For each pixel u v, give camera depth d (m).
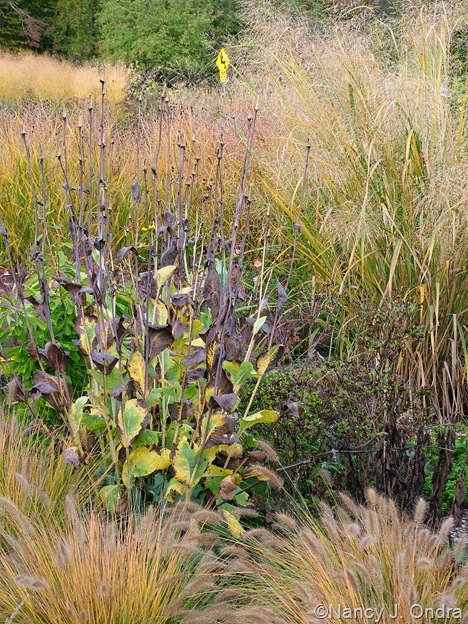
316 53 5.98
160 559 2.89
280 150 6.02
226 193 6.25
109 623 2.59
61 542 2.78
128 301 4.23
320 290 5.30
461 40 5.86
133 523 3.23
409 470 3.69
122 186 6.84
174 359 3.48
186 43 18.92
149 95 10.98
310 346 4.84
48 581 2.65
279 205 5.53
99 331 3.39
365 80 5.54
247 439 3.60
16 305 4.29
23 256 6.41
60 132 8.13
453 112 5.27
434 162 4.86
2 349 3.76
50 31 27.84
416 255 4.82
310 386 3.79
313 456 3.54
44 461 3.35
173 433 3.52
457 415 4.67
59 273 4.48
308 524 3.28
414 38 5.77
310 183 5.72
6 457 3.32
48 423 3.99
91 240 3.47
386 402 3.64
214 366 3.19
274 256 5.90
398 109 5.21
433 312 4.67
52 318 4.13
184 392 3.32
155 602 2.62
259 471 3.19
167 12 19.58
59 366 3.40
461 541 2.67
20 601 2.65
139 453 3.29
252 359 4.00
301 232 5.38
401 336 3.89
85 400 3.37
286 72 5.95
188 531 2.89
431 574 2.65
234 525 3.22
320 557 2.78
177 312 3.39
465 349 4.56
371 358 4.10
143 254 6.10
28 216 6.63
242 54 7.58
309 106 5.64
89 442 3.54
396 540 2.83
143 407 3.23
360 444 3.62
